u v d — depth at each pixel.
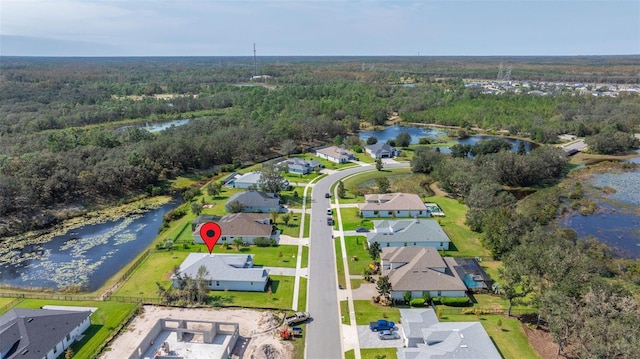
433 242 81.06
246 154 145.88
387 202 99.44
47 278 73.38
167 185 124.69
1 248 85.56
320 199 109.88
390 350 52.75
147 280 70.44
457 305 62.53
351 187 119.12
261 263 75.56
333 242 84.31
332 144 176.75
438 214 99.25
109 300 64.69
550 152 134.00
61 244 87.62
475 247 82.38
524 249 64.75
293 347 53.53
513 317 59.75
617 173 135.00
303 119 184.12
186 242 84.38
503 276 60.78
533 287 60.81
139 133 156.25
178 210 100.50
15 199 96.94
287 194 112.94
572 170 139.50
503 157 124.75
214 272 68.19
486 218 86.62
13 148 136.88
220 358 50.31
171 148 131.25
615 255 80.88
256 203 100.00
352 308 62.00
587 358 43.38
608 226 94.69
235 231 83.50
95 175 110.81
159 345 54.22
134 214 105.00
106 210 107.19
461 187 110.81
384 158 152.88
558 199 110.44
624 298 51.53
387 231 85.38
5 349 48.34
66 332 53.69
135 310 61.31
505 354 51.53
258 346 53.34
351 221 94.94
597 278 59.25
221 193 114.75
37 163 108.31
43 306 63.03
